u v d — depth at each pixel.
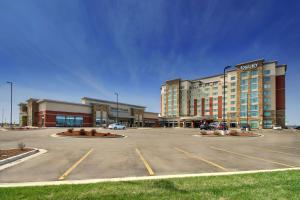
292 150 15.66
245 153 13.90
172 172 8.46
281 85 81.81
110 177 7.64
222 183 6.60
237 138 28.31
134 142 20.86
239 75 90.44
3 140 22.00
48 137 25.98
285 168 9.41
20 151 12.80
